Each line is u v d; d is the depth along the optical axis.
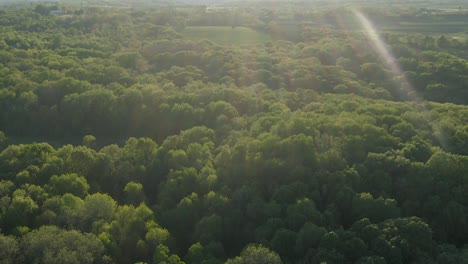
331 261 62.66
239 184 81.88
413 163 80.56
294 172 80.19
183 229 76.31
